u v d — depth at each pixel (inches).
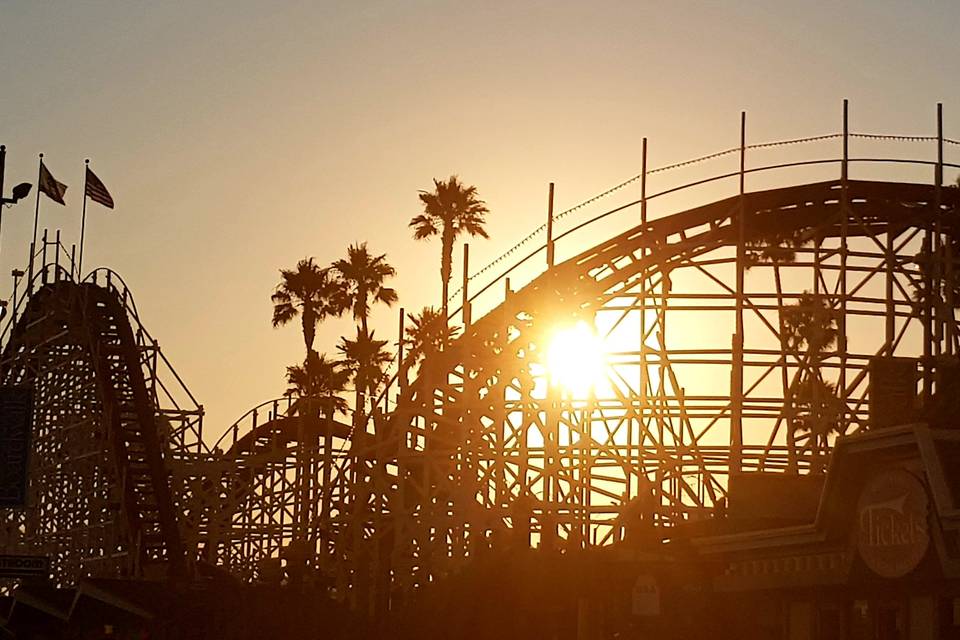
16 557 1818.4
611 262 2532.0
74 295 2856.8
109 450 2701.8
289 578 2691.9
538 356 2600.9
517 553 2085.4
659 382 2481.5
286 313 4188.0
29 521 3011.8
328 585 2787.9
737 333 2418.8
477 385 2608.3
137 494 2679.6
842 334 2413.9
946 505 1417.3
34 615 2541.8
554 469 2501.2
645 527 2368.4
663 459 2440.9
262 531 3058.6
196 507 3019.2
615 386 2487.7
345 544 2901.1
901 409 2060.8
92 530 2755.9
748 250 2487.7
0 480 1836.9
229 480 3058.6
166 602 2121.1
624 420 2536.9
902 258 2426.2
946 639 1469.0
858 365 2380.7
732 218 2466.8
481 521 2541.8
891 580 1526.8
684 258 2517.2
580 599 1974.7
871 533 1552.7
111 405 2706.7
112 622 2327.8
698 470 2432.3
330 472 3016.7
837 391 2551.7
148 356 2898.6
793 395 2500.0
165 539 2544.3
